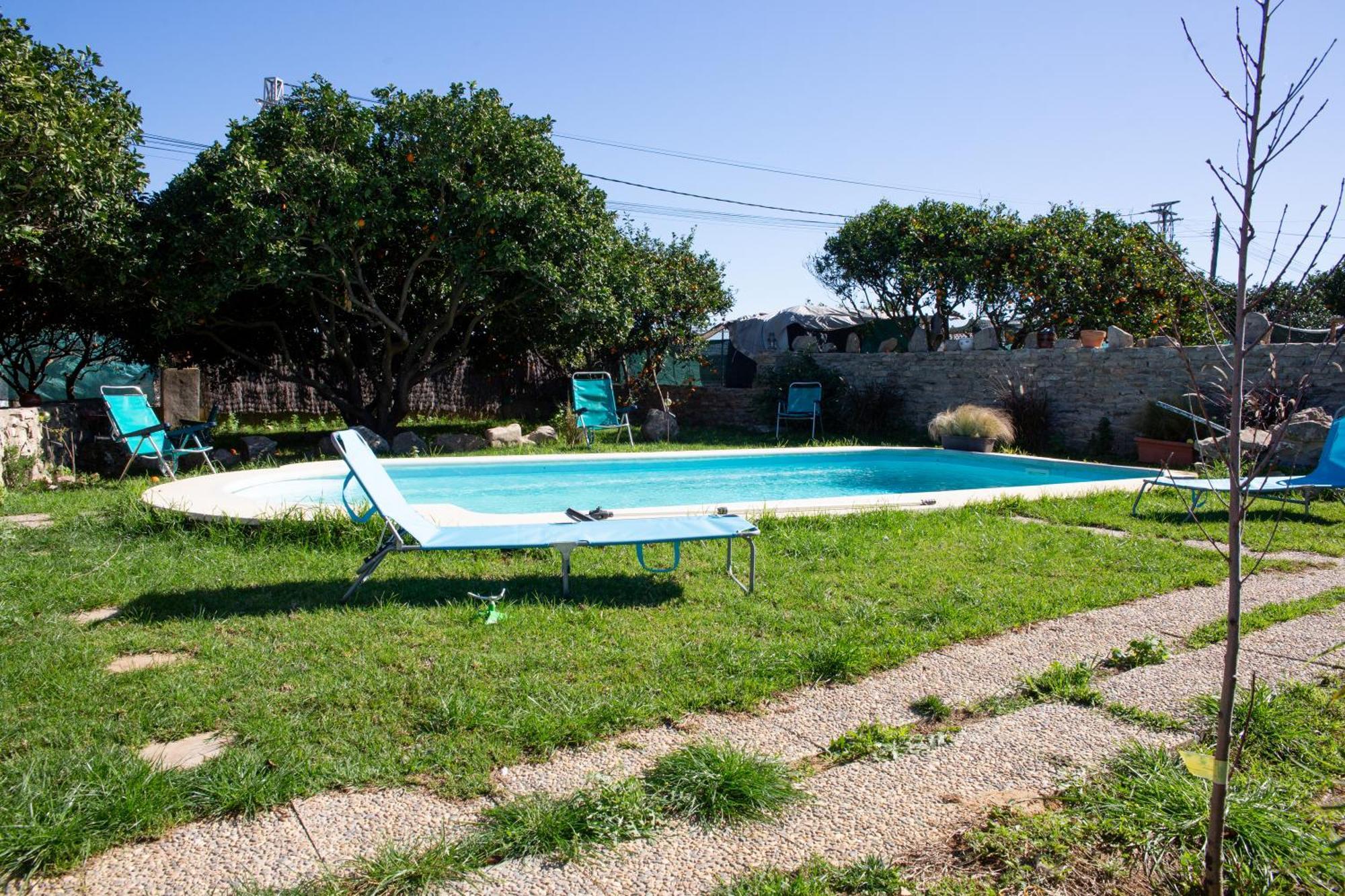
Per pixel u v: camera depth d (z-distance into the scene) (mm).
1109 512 7129
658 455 11438
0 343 11969
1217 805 1910
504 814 2223
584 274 12172
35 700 2959
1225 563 5254
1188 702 3041
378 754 2576
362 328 13750
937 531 6145
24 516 6535
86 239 9250
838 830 2213
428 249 11906
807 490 10031
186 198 10438
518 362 17328
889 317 19859
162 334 10805
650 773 2482
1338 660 3498
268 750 2568
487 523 5781
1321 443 9305
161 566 4848
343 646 3549
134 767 2396
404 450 12164
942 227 17469
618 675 3246
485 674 3238
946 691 3191
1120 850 2137
